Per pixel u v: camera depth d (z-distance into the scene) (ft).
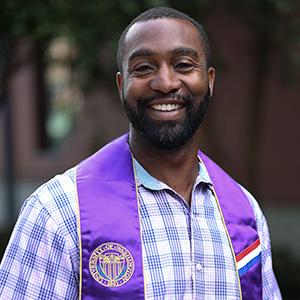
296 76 22.31
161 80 6.72
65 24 15.81
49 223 6.46
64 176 6.90
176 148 6.98
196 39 6.99
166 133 6.82
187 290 6.62
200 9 17.94
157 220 6.75
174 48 6.76
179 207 6.91
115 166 7.01
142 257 6.53
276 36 21.04
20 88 35.19
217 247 6.95
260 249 7.40
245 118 27.22
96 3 15.74
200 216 7.09
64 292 6.40
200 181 7.27
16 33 15.67
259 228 7.61
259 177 26.50
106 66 19.83
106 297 6.38
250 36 26.22
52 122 35.35
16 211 33.68
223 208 7.34
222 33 26.63
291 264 23.04
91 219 6.57
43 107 35.32
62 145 34.60
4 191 35.99
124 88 6.96
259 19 20.21
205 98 7.06
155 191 6.90
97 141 29.84
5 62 19.07
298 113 26.37
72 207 6.63
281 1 17.66
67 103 33.60
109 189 6.81
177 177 7.11
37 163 34.94
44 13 15.44
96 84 21.13
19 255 6.46
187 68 6.88
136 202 6.79
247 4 19.70
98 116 31.76
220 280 6.84
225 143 27.76
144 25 6.85
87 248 6.46
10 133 30.96
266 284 7.52
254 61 26.03
